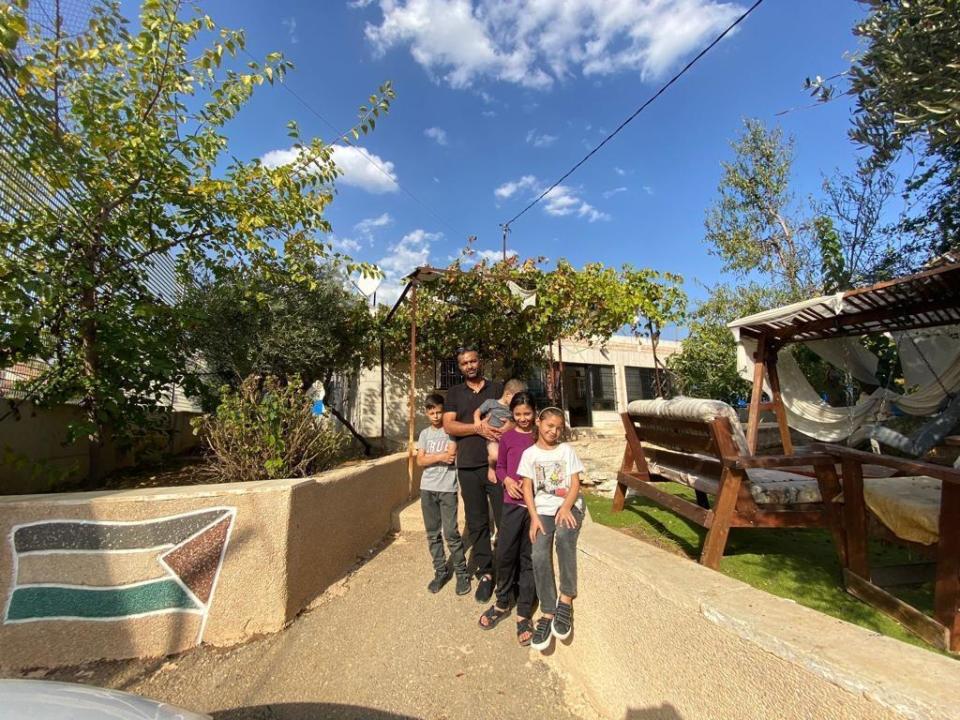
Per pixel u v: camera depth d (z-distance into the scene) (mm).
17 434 4957
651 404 4891
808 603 3285
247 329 7656
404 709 2719
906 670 1290
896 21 3922
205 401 6035
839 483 3619
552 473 3248
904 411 7984
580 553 2986
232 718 2652
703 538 4777
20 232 4316
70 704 1429
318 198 5785
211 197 5117
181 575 3354
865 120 4426
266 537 3525
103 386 4777
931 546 3125
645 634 2240
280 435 4941
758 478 4207
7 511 3227
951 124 3703
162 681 2980
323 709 2723
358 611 3809
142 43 4383
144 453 6238
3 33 3441
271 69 5070
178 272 5855
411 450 7305
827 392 9680
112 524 3305
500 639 3428
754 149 12203
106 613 3246
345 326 9242
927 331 7410
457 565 4176
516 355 12297
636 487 5223
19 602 3189
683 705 1950
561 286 9352
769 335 6559
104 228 4754
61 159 4281
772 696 1530
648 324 9922
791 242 11820
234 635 3414
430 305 10422
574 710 2707
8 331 4039
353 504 4902
